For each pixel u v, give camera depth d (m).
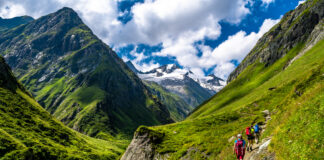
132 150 54.47
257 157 18.08
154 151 49.38
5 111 126.88
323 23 140.00
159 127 67.12
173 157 42.53
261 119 38.38
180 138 53.09
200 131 54.47
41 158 100.44
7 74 175.12
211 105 192.00
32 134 121.25
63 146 137.00
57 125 168.25
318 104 17.02
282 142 16.70
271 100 60.53
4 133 96.44
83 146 159.75
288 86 62.88
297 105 21.41
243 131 32.69
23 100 160.62
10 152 83.19
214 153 33.59
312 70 34.00
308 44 134.88
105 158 154.62
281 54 190.12
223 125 53.84
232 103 142.75
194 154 38.22
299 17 195.75
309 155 13.23
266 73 170.75
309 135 14.59
